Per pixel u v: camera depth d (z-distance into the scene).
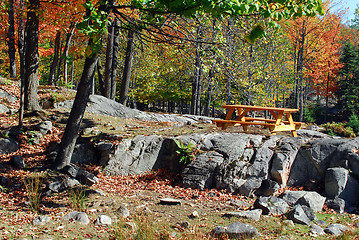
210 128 13.74
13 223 5.98
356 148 9.87
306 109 36.75
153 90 27.44
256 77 18.09
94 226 6.08
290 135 12.16
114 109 15.81
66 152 9.68
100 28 6.24
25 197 7.98
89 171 10.72
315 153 10.09
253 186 9.38
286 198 8.20
